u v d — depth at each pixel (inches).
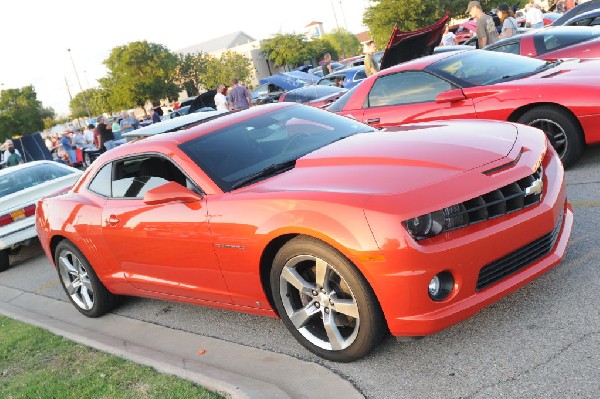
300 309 140.1
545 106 226.8
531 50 329.7
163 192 154.1
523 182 130.3
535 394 107.0
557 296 139.6
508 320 135.3
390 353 135.2
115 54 2854.3
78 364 167.2
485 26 450.6
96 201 193.0
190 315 194.5
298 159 156.5
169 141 172.4
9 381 166.7
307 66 1103.0
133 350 168.2
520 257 128.4
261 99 815.7
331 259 125.6
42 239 221.1
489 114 237.5
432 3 1684.3
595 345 116.6
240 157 162.4
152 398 133.6
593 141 221.9
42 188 343.6
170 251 164.2
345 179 133.3
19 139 864.9
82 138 905.5
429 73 257.8
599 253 154.9
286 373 138.4
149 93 2805.1
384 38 1760.6
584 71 232.1
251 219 138.4
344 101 288.2
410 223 117.6
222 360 154.6
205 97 843.4
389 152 141.6
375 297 124.5
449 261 118.3
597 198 196.9
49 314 234.8
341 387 126.5
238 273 148.2
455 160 131.3
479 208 122.0
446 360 126.4
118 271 193.3
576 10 490.9
